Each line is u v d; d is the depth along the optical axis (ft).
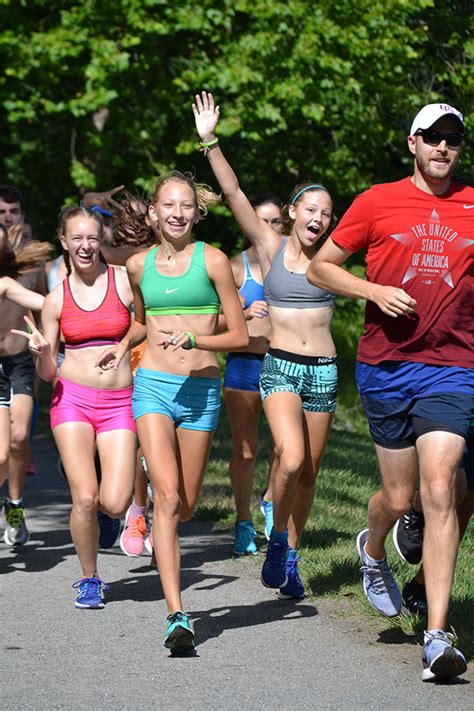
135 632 49.65
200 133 56.49
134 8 155.84
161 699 40.60
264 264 56.90
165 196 49.52
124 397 55.72
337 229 44.55
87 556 54.19
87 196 71.72
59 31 154.71
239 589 57.62
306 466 55.16
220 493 81.87
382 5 167.02
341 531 70.28
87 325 55.67
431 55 189.57
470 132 180.14
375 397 44.65
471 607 51.08
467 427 43.11
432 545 42.19
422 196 43.86
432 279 43.39
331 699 40.52
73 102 154.40
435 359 43.73
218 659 45.60
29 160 212.84
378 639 48.44
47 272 66.95
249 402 65.36
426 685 42.11
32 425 69.36
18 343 65.31
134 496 64.80
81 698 40.68
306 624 50.88
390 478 45.29
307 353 54.39
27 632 49.57
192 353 50.24
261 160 193.57
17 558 64.95
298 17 161.68
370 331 44.68
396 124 187.62
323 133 195.21
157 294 50.24
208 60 166.40
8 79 158.30
